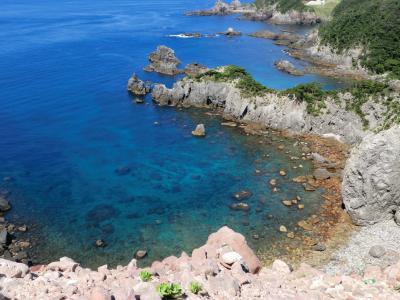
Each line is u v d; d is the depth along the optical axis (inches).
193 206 2571.4
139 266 2032.5
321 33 6619.1
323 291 913.5
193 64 5585.6
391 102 3280.0
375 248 2016.5
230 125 3841.0
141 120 3966.5
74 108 4207.7
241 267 974.4
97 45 6796.3
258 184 2824.8
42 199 2652.6
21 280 842.2
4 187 2783.0
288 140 3528.5
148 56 6210.6
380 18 5841.5
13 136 3548.2
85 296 740.7
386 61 5329.7
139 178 2928.2
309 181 2829.7
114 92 4702.3
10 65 5526.6
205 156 3262.8
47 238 2268.7
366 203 2301.9
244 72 4288.9
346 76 5442.9
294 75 5477.4
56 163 3129.9
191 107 4293.8
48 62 5748.0
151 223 2400.3
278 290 897.5
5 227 2349.9
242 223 2381.9
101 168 3065.9
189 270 925.2
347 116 3449.8
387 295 886.4
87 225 2381.9
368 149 2298.2
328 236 2241.6
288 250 2129.7
